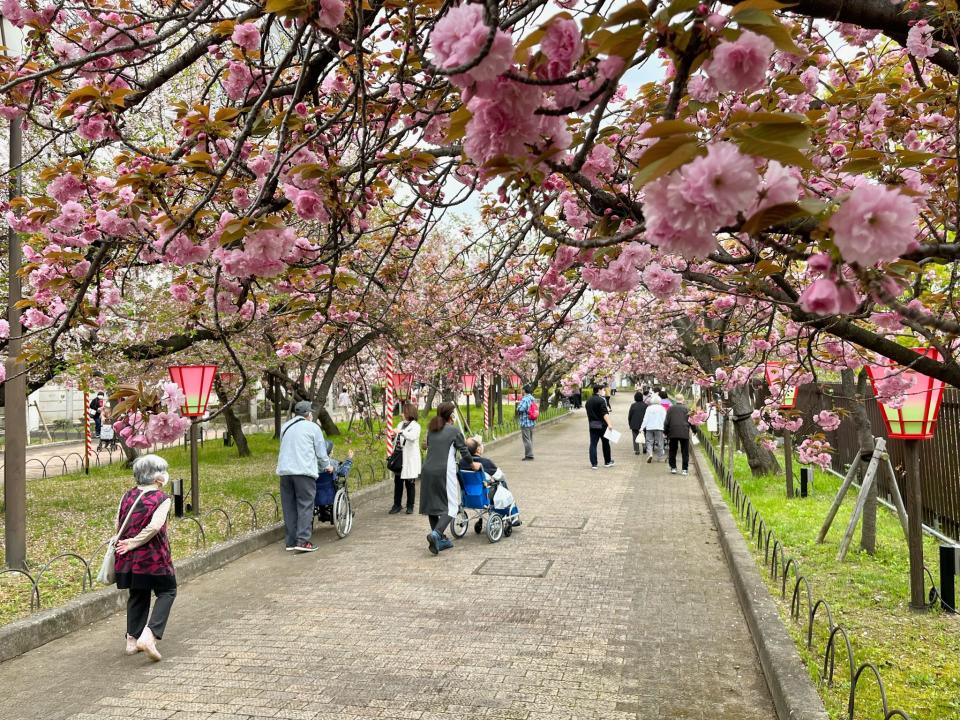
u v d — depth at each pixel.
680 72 1.62
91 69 3.28
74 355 9.50
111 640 5.68
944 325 1.50
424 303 11.94
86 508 11.96
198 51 3.40
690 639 5.43
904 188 1.70
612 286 2.72
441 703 4.42
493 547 8.66
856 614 5.61
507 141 1.70
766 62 1.53
